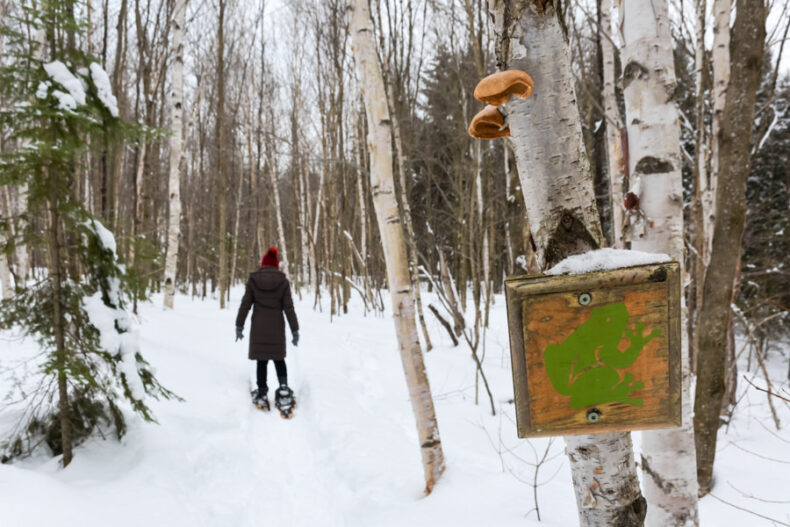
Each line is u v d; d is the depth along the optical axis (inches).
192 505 110.7
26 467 110.5
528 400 41.3
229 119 602.5
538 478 115.3
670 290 38.3
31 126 113.0
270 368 235.8
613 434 44.1
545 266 44.3
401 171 284.7
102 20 359.9
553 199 42.9
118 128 126.2
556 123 42.4
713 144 167.9
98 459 116.3
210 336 277.0
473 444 140.6
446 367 235.5
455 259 375.9
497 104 42.5
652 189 66.0
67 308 114.9
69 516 86.4
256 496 125.6
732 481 111.5
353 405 184.5
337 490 125.2
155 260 132.6
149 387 130.3
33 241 115.5
